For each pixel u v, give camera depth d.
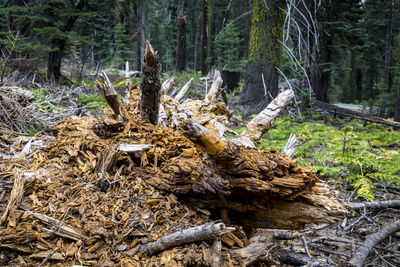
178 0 22.03
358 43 12.23
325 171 4.20
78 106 5.38
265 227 2.11
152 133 2.59
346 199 3.89
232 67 19.41
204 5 19.03
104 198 2.03
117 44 14.27
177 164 2.02
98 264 1.68
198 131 1.76
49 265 1.69
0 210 1.96
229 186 1.89
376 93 27.78
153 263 1.67
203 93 10.82
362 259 2.41
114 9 13.17
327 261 2.42
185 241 1.71
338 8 11.80
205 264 1.68
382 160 4.26
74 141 2.59
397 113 12.67
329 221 1.94
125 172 2.26
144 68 2.54
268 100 8.20
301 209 1.97
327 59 12.20
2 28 10.84
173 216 1.96
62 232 1.80
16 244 1.74
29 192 2.10
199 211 2.06
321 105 10.95
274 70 8.25
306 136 5.75
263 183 1.86
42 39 9.22
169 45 22.05
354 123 8.56
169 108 3.33
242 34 23.78
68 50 10.41
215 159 1.89
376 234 2.82
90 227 1.82
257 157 1.94
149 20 17.80
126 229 1.82
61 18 9.95
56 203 2.00
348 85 28.25
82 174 2.26
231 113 3.46
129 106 3.38
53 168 2.33
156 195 2.06
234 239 2.02
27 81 7.20
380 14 24.47
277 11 8.07
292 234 2.48
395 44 19.33
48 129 4.23
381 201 3.81
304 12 10.52
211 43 20.88
